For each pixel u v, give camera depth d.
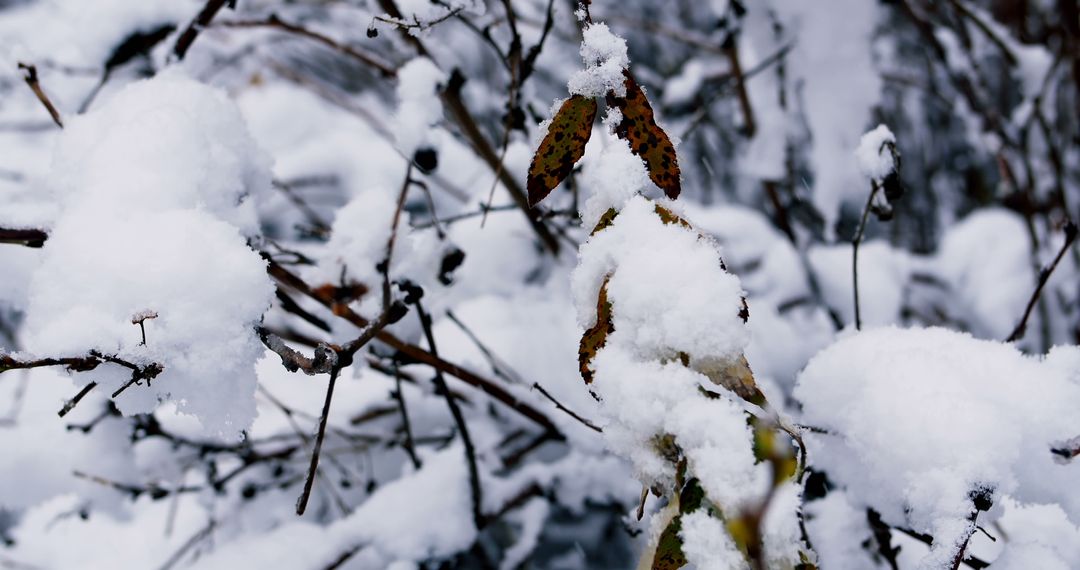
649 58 1.97
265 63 1.52
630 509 0.93
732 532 0.47
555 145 0.53
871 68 1.12
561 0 1.47
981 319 1.51
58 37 1.19
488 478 0.90
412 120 0.71
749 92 1.21
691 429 0.48
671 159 0.53
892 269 1.42
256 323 0.60
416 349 0.77
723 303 0.49
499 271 1.27
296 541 0.82
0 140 1.59
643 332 0.50
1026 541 0.61
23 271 0.70
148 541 1.24
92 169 0.63
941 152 2.01
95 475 0.94
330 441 1.01
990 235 1.62
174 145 0.65
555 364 1.11
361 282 0.72
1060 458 0.60
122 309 0.58
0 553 1.26
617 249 0.52
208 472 0.99
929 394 0.60
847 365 0.64
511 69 0.79
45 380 1.16
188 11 0.85
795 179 1.29
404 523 0.84
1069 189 1.49
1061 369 0.62
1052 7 1.57
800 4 1.10
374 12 0.94
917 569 0.57
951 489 0.58
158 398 0.59
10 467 0.92
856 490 0.65
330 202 1.58
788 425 0.49
